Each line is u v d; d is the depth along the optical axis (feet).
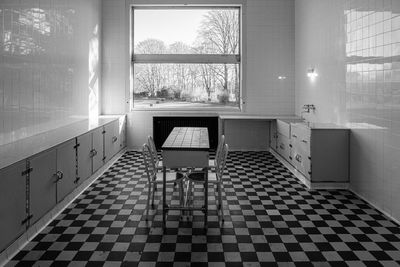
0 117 9.48
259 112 20.03
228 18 20.15
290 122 16.47
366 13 11.32
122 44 19.61
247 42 19.74
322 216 10.15
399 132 9.53
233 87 20.47
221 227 9.38
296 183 13.60
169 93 20.45
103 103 19.83
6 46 9.77
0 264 7.20
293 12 19.63
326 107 14.84
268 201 11.48
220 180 9.99
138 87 20.44
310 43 16.88
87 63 17.03
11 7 10.03
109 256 7.76
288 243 8.43
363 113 11.60
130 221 9.74
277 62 19.83
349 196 11.98
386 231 9.09
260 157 18.48
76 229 9.17
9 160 7.77
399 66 9.51
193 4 19.53
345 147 12.68
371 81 11.05
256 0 19.57
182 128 13.76
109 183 13.39
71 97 14.87
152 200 11.23
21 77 10.61
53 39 12.94
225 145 9.97
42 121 12.07
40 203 8.91
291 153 15.35
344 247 8.22
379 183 10.60
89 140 12.85
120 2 19.43
